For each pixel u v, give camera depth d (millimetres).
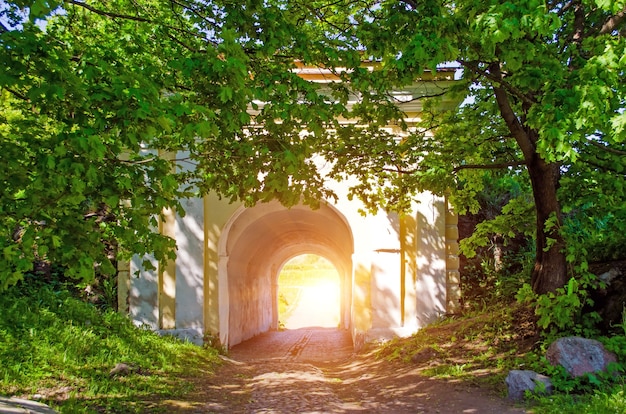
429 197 15172
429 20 6441
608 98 6227
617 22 8352
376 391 9758
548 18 5621
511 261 15500
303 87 6527
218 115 6312
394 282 14945
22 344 9117
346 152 10297
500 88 8852
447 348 11445
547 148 6184
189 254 14930
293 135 6996
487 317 12445
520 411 7191
